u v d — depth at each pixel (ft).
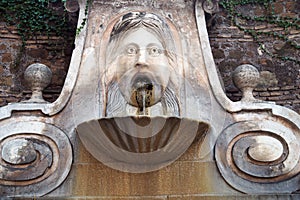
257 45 22.50
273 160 16.58
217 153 16.65
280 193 16.22
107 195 15.97
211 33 22.65
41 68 17.88
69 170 16.24
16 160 16.16
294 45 22.18
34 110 17.03
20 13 22.27
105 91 17.19
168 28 18.31
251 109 17.34
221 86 18.98
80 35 18.45
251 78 17.85
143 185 16.07
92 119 15.76
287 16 22.65
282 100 21.40
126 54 17.19
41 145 16.51
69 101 17.21
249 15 22.98
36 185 16.07
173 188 16.10
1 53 21.65
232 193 16.20
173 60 17.63
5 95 20.98
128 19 17.89
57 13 22.43
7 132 16.71
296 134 17.02
